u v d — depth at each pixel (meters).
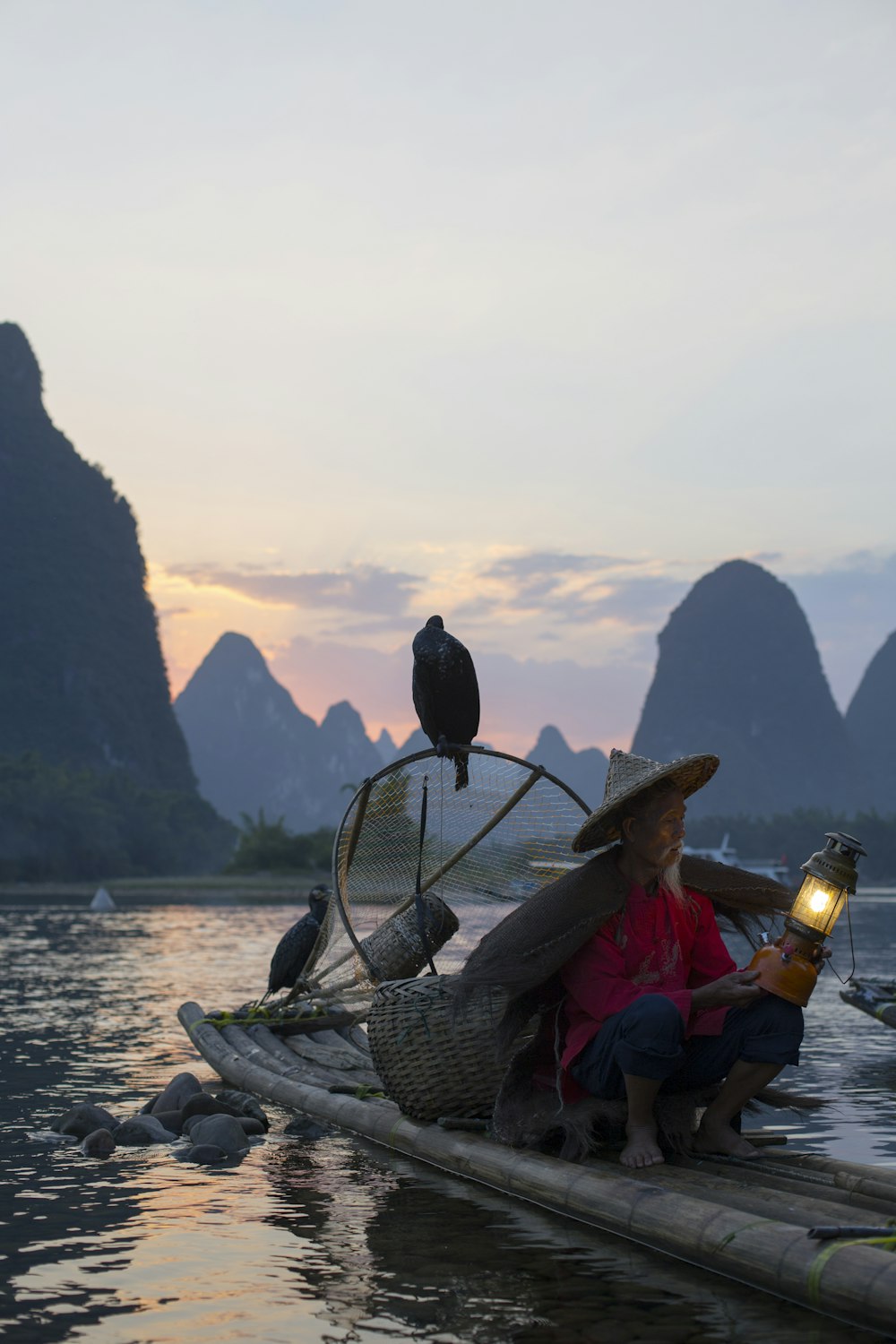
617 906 3.26
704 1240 2.70
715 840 123.00
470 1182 3.74
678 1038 3.09
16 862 81.31
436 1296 2.64
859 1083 5.93
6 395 140.50
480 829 5.23
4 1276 2.80
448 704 4.83
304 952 6.78
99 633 136.50
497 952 3.24
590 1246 3.01
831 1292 2.37
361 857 5.34
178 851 101.12
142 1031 8.05
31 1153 4.26
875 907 44.22
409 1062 4.00
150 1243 3.07
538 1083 3.51
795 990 3.14
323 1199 3.53
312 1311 2.54
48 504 138.38
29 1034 7.91
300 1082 5.30
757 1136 3.72
